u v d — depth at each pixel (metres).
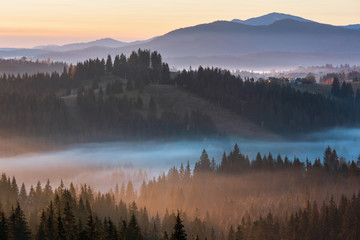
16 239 121.88
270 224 147.75
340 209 156.88
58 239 121.88
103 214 156.38
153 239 142.38
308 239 145.00
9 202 152.00
